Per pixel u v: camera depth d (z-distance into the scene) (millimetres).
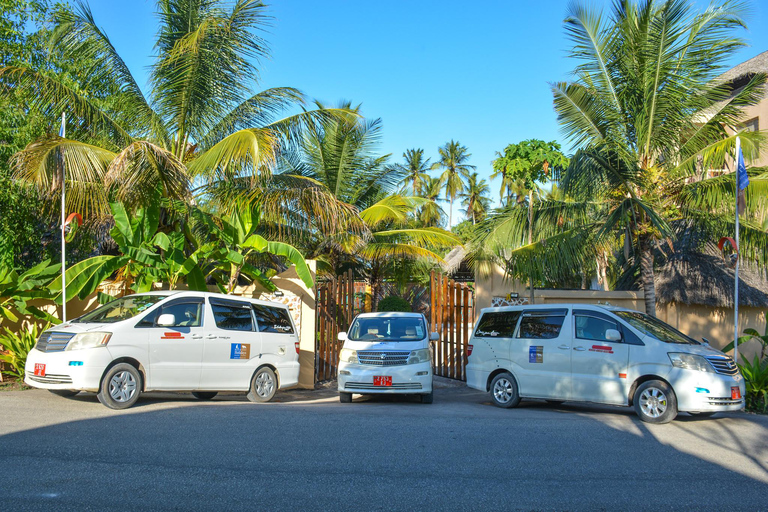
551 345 9867
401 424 7918
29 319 12203
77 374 8008
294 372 11023
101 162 10383
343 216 13062
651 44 12086
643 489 5219
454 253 24875
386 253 19234
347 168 20078
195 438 6590
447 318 16391
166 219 13055
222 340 9594
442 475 5520
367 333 11492
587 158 11641
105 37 12367
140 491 4797
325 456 6062
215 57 12586
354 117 14375
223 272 14625
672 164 12867
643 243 13078
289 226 16438
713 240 13734
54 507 4367
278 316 11031
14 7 13180
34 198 12562
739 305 14727
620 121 12914
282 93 12945
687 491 5180
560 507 4730
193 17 12875
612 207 13164
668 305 15703
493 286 18750
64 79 13055
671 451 6648
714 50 12188
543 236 13742
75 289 10609
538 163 25328
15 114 12344
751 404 10320
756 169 12055
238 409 8664
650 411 8562
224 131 13188
